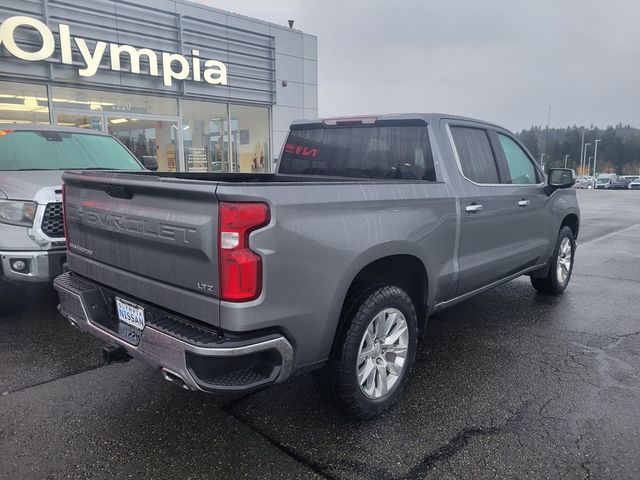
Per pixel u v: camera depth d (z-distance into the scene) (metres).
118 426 2.88
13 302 4.88
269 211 2.26
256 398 3.25
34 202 4.43
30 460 2.54
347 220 2.66
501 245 4.26
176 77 12.52
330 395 2.84
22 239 4.43
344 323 2.77
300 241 2.39
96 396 3.24
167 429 2.86
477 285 4.04
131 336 2.71
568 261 5.86
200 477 2.43
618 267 7.56
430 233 3.30
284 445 2.71
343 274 2.62
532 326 4.68
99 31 11.26
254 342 2.25
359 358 2.87
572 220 5.86
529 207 4.65
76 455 2.59
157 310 2.57
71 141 6.05
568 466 2.52
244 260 2.18
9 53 9.86
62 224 4.55
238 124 14.55
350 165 4.12
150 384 3.42
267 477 2.43
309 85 16.11
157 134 12.74
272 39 14.80
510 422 2.95
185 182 2.27
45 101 10.66
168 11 12.34
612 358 3.91
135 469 2.48
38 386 3.37
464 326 4.69
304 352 2.51
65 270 4.57
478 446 2.70
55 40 10.55
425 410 3.10
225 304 2.21
